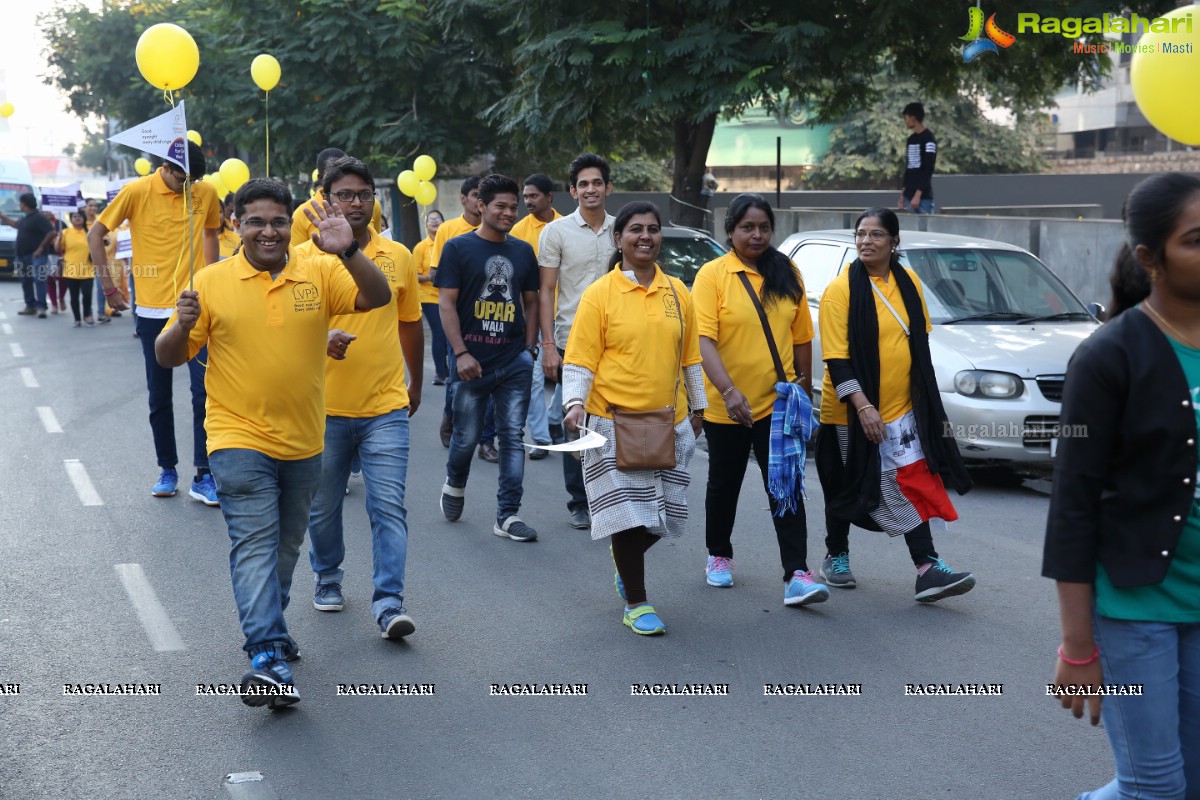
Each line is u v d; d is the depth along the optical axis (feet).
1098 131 133.39
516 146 61.77
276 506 15.46
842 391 19.11
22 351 53.36
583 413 17.69
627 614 18.22
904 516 19.35
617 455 17.34
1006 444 27.45
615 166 113.29
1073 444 9.24
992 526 24.73
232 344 15.10
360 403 17.94
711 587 20.49
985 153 116.98
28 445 32.30
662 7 51.24
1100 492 9.31
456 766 13.62
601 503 17.57
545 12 51.70
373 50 68.39
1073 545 9.29
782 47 47.85
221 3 71.51
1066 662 9.46
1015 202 97.09
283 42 69.77
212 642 17.63
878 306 19.13
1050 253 45.09
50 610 18.99
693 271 37.37
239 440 15.15
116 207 25.38
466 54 70.95
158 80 21.13
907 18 50.08
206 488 26.22
